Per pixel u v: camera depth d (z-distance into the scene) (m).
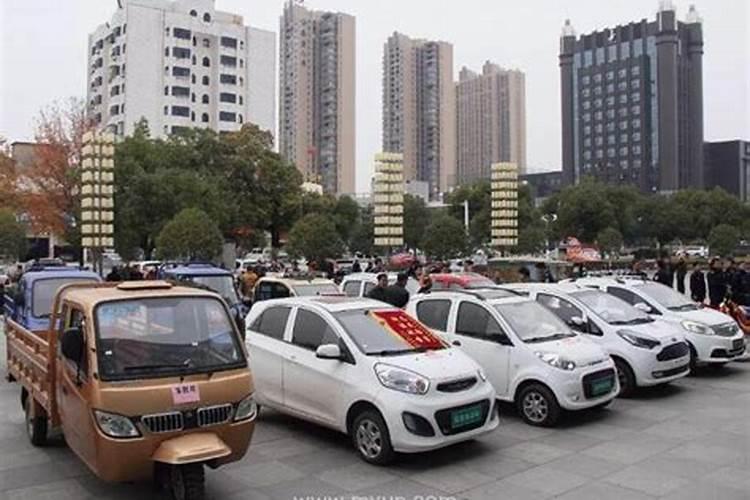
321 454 8.08
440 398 7.54
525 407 9.38
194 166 41.59
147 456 5.88
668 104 96.69
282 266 34.94
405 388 7.50
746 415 9.82
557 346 9.44
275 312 9.48
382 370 7.72
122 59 82.31
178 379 6.13
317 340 8.65
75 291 7.07
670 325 12.00
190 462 5.83
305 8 105.31
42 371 7.47
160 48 83.25
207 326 6.68
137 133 41.09
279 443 8.54
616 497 6.64
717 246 48.88
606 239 47.44
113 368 6.04
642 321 11.68
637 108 100.31
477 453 8.05
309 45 105.19
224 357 6.51
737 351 12.80
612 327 11.21
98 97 86.69
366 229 53.03
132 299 6.55
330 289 15.77
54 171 37.34
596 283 13.93
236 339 6.70
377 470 7.48
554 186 110.06
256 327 9.63
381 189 29.44
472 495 6.72
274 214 45.34
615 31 103.50
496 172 33.19
